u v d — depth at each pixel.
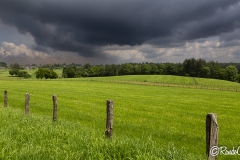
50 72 165.12
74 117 16.48
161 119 17.11
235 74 174.50
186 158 5.81
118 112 20.25
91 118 16.12
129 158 5.35
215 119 5.28
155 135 12.00
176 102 30.53
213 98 38.78
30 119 10.21
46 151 6.02
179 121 16.67
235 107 27.05
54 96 11.41
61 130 8.09
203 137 11.78
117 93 43.53
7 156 5.36
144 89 59.38
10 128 8.09
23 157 5.46
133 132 12.39
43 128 8.23
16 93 36.28
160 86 78.94
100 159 5.37
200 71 191.00
